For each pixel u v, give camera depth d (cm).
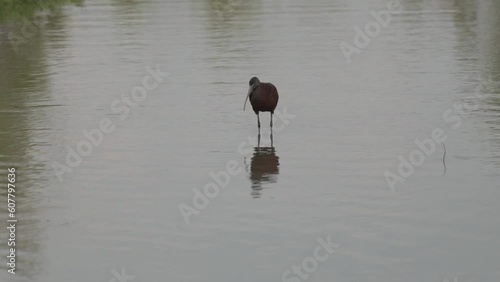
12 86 2277
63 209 1319
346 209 1284
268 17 3584
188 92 2150
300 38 2975
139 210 1308
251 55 2658
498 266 1074
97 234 1215
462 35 2959
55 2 4209
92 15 3822
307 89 2145
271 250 1141
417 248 1134
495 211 1256
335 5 3959
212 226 1234
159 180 1452
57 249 1163
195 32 3189
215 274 1074
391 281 1041
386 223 1223
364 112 1891
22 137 1741
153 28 3338
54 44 2989
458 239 1160
